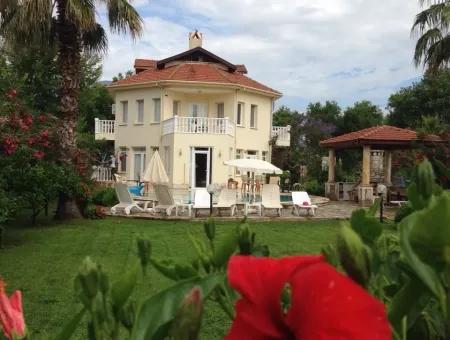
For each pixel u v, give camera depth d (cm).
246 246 104
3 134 1056
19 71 2489
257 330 59
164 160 2781
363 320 50
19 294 82
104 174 3091
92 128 3953
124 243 1064
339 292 51
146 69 3259
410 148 2320
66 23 1390
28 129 1127
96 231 1245
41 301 611
